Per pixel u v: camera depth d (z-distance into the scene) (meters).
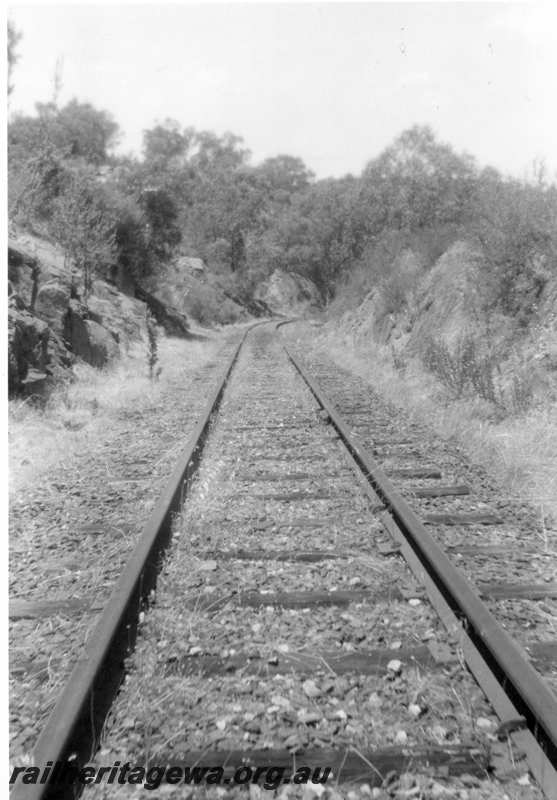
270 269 75.75
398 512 5.67
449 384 11.47
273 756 2.98
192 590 4.59
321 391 12.87
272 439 9.21
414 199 33.97
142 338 22.89
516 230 12.69
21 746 3.10
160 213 33.56
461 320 14.60
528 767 2.89
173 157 70.38
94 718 3.22
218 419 10.95
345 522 5.86
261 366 19.66
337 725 3.18
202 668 3.66
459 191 31.36
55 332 14.94
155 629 4.06
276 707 3.30
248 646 3.86
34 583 4.84
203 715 3.28
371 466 7.09
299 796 2.78
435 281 17.72
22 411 10.44
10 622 4.29
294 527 5.76
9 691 3.54
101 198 26.73
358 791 2.81
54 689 3.50
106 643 3.55
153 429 10.30
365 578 4.73
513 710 3.15
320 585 4.64
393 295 20.61
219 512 6.15
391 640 3.91
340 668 3.63
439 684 3.47
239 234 80.25
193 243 77.69
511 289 12.61
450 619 4.02
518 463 7.46
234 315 58.00
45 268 16.52
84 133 40.00
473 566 4.96
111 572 4.92
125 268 29.30
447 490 6.74
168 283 38.62
